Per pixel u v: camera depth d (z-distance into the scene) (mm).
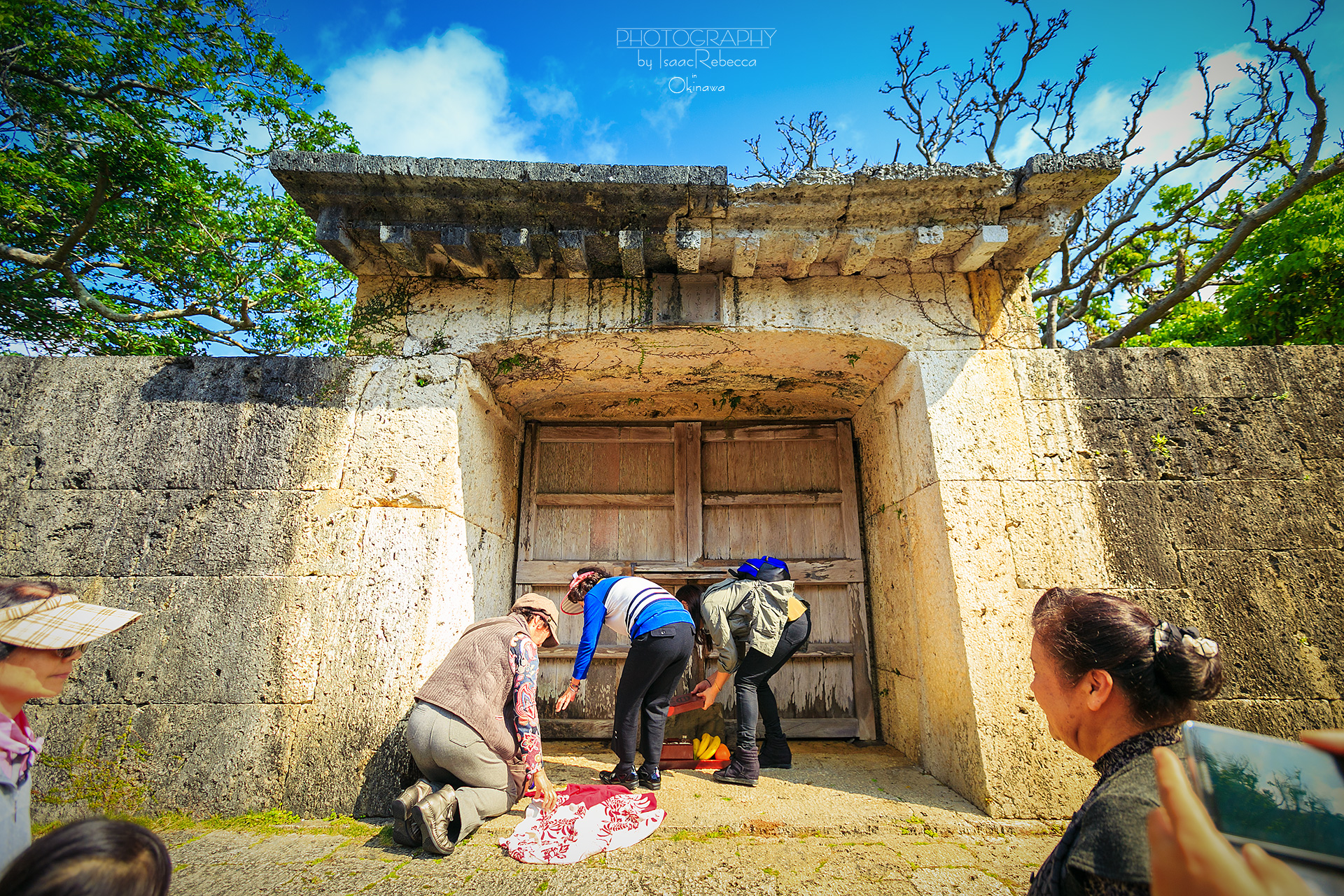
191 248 8578
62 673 1519
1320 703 3098
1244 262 8039
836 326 3811
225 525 3451
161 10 7230
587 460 4984
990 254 3631
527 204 3500
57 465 3559
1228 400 3574
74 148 7156
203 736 3158
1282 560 3305
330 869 2520
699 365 4320
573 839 2752
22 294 7461
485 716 2857
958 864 2615
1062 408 3590
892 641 4293
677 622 3318
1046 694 1206
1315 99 6887
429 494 3514
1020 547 3365
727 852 2701
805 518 4867
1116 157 3312
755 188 3400
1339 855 620
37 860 882
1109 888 837
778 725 3863
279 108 8242
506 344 3859
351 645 3271
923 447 3695
